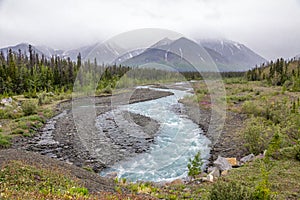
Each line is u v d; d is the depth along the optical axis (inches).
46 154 445.4
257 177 276.4
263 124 562.9
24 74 1530.5
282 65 2108.8
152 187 256.1
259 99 926.4
